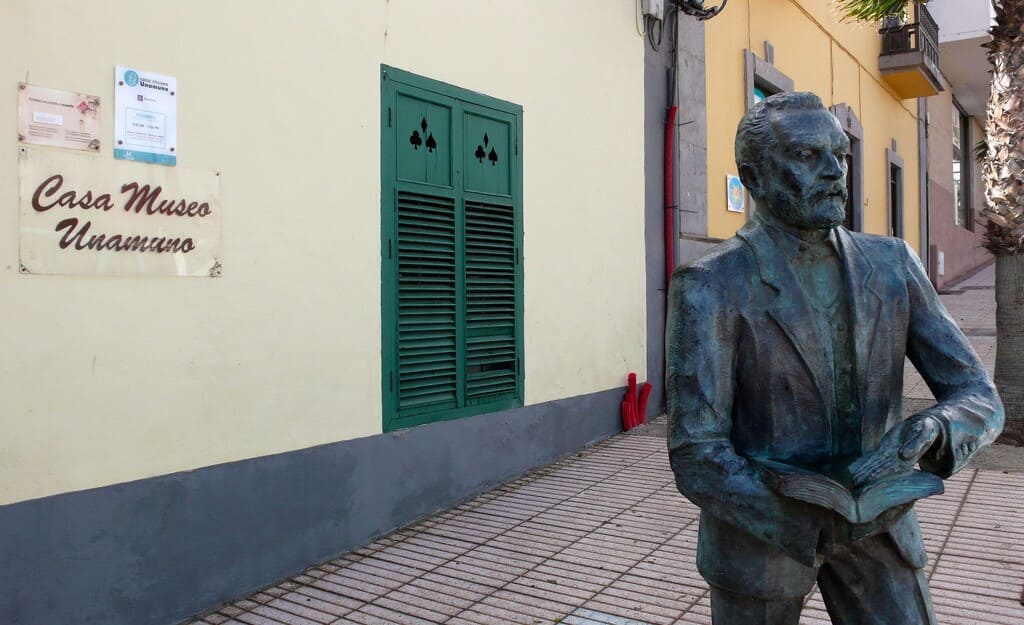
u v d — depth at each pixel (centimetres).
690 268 203
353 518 504
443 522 546
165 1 406
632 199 791
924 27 1517
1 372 347
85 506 374
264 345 453
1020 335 691
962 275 2305
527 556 478
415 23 552
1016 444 689
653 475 641
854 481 175
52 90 364
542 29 673
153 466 401
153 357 401
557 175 692
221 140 432
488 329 620
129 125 391
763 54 1045
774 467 178
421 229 559
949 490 577
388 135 532
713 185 920
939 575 424
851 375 200
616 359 772
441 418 577
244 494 441
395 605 415
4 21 349
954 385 200
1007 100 680
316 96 483
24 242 354
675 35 845
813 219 191
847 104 1330
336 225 495
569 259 707
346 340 502
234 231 438
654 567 454
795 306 197
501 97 629
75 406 371
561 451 698
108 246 383
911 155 1748
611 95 760
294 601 427
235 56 439
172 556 407
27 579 354
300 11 473
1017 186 674
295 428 470
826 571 209
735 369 200
